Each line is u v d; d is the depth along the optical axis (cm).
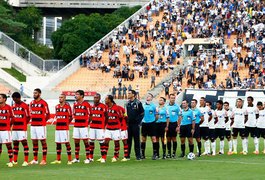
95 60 8181
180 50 8050
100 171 2594
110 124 3091
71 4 11781
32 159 3244
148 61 8050
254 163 2944
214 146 3556
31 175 2455
